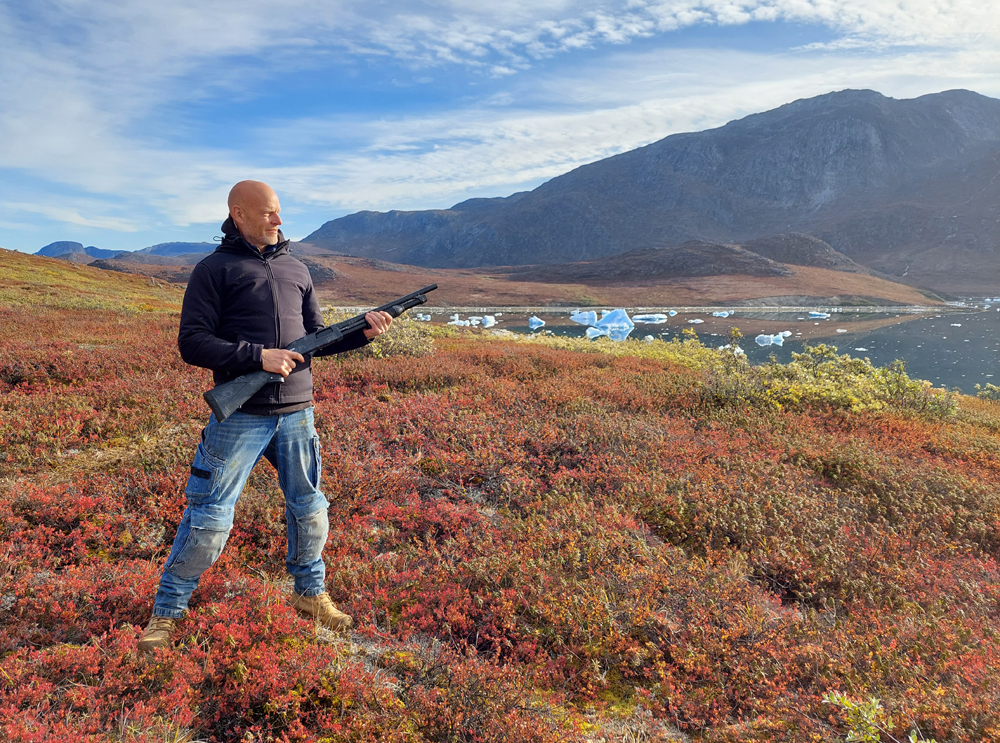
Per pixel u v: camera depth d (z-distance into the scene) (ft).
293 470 9.22
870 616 10.96
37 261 198.39
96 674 7.79
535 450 19.04
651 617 10.30
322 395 25.12
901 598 11.85
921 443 25.12
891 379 37.14
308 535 9.50
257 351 8.11
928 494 17.80
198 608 9.23
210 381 25.09
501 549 12.24
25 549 10.84
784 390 30.99
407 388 28.30
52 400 21.12
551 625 10.15
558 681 9.06
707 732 8.27
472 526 13.76
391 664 8.89
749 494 15.93
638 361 46.42
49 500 12.60
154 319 63.98
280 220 8.81
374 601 10.32
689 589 11.23
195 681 7.67
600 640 9.76
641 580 11.42
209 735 7.30
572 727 7.98
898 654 9.76
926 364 138.21
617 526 13.79
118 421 19.08
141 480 14.07
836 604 11.99
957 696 8.28
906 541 14.47
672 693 8.74
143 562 10.64
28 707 6.87
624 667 9.48
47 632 8.64
